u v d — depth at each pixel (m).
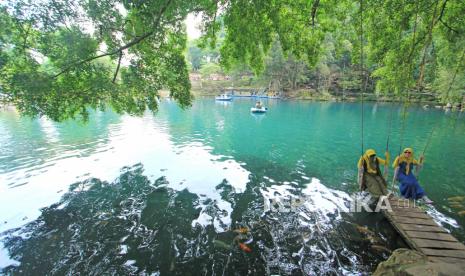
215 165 10.13
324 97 45.47
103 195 7.43
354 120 22.88
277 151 12.31
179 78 8.02
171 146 13.18
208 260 4.65
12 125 19.14
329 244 5.11
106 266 4.51
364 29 8.83
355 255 4.79
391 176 8.97
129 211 6.48
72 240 5.27
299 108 33.22
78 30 6.26
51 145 13.30
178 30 7.75
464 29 8.27
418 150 12.62
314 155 11.62
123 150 12.37
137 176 8.95
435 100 33.59
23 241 5.26
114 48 7.03
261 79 53.94
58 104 6.65
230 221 5.97
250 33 8.16
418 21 9.05
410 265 3.56
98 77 6.95
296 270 4.39
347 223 5.86
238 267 4.46
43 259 4.70
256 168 9.78
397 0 7.22
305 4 7.74
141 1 6.20
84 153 11.82
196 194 7.47
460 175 8.96
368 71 42.44
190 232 5.53
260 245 5.07
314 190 7.72
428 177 8.76
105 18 6.51
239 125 19.83
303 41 8.73
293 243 5.13
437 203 6.83
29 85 5.65
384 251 4.90
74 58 6.27
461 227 5.66
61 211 6.51
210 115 25.73
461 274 3.20
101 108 7.70
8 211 6.51
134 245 5.09
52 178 8.77
